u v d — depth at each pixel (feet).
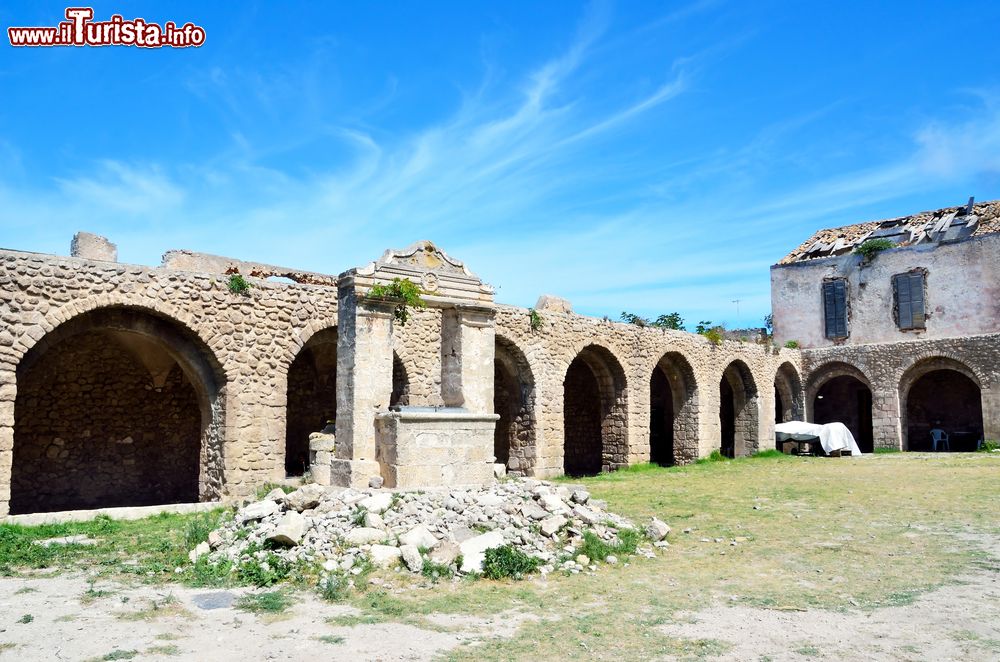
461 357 41.60
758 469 71.31
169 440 59.36
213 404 48.32
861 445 107.96
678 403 83.82
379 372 39.11
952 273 93.50
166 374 59.11
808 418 102.68
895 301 97.81
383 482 37.14
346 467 37.58
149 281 44.93
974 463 69.31
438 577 25.48
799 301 106.22
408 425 36.73
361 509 29.86
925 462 72.90
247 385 48.47
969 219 96.94
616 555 29.60
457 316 42.04
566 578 26.32
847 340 101.45
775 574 27.09
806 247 111.04
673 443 83.71
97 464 55.47
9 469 38.83
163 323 46.98
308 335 51.80
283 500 32.94
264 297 49.85
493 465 39.63
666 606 22.84
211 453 48.14
